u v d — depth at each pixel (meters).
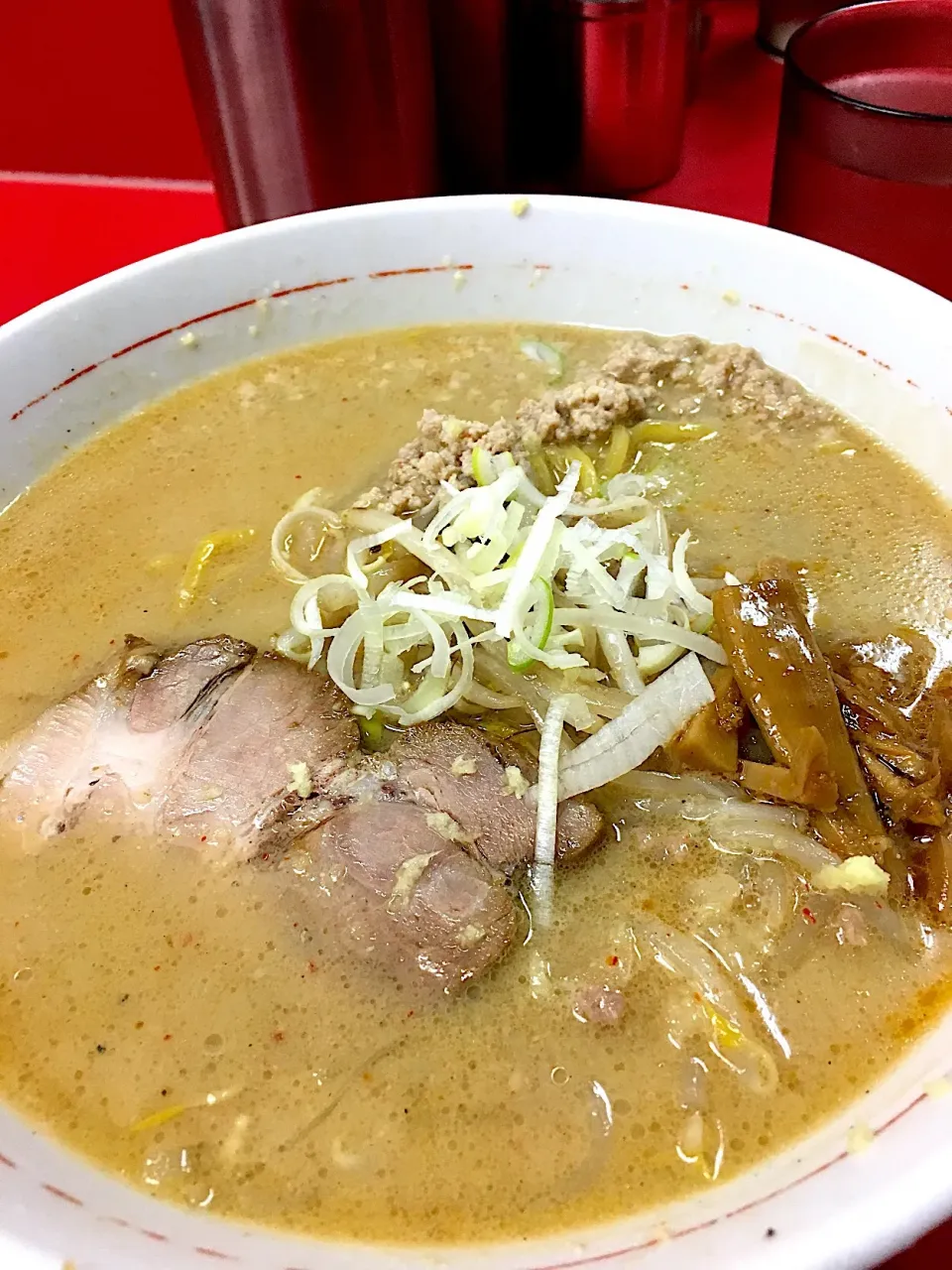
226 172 0.28
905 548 0.22
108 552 0.23
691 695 0.19
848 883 0.17
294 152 0.27
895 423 0.24
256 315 0.27
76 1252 0.13
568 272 0.27
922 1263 0.16
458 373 0.27
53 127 0.35
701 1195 0.14
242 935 0.17
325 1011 0.16
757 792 0.18
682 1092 0.15
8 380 0.24
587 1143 0.15
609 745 0.19
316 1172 0.15
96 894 0.18
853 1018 0.16
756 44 0.40
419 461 0.23
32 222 0.34
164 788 0.19
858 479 0.24
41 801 0.19
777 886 0.17
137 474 0.25
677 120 0.32
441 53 0.30
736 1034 0.16
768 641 0.18
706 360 0.26
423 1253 0.14
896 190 0.25
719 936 0.17
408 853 0.18
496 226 0.27
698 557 0.22
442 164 0.32
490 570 0.20
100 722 0.20
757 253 0.25
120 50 0.33
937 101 0.28
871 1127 0.14
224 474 0.25
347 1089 0.16
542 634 0.19
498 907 0.17
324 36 0.25
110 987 0.17
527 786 0.18
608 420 0.25
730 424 0.25
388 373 0.27
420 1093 0.16
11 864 0.18
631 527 0.21
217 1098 0.16
